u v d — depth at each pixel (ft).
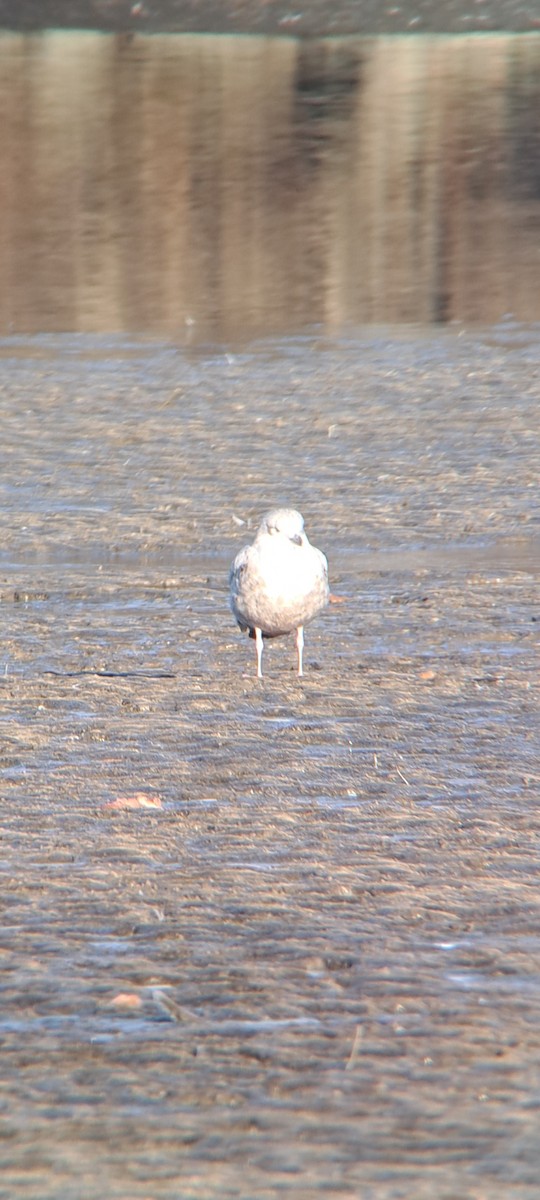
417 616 47.52
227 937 25.44
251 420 76.54
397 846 29.32
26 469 67.21
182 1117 20.12
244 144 166.71
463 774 33.42
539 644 44.45
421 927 25.73
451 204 146.20
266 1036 22.18
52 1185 18.62
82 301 112.57
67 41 223.92
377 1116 20.10
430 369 88.94
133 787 32.78
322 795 32.22
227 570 53.52
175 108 183.42
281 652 43.88
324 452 70.03
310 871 28.14
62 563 54.39
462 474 66.03
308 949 24.94
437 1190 18.48
